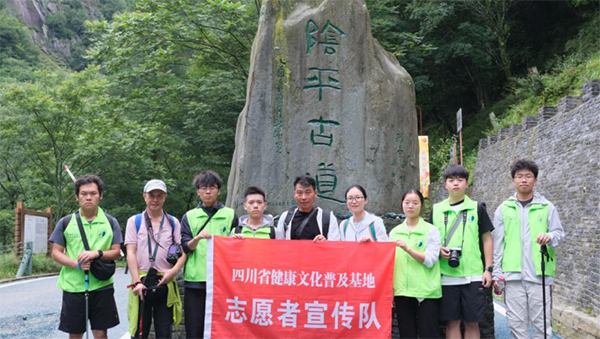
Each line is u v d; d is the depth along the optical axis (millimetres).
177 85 19391
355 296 5590
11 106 22125
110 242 5633
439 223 5887
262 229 5859
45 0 82562
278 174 7887
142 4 18359
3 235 29641
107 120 20734
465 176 5906
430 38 28609
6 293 13438
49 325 9133
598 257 8844
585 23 24359
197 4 17984
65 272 5551
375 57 8297
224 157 20953
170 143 20062
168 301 5707
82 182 5574
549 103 19797
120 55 18250
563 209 11352
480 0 26625
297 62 8062
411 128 8242
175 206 26359
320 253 5660
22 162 27344
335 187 7891
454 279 5672
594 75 17984
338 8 8195
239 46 20406
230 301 5637
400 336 5832
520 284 5781
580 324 8000
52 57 74188
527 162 5887
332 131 7988
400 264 5758
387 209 7930
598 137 10227
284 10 8234
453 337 5789
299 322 5594
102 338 5602
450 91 31438
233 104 19578
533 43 29250
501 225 5910
